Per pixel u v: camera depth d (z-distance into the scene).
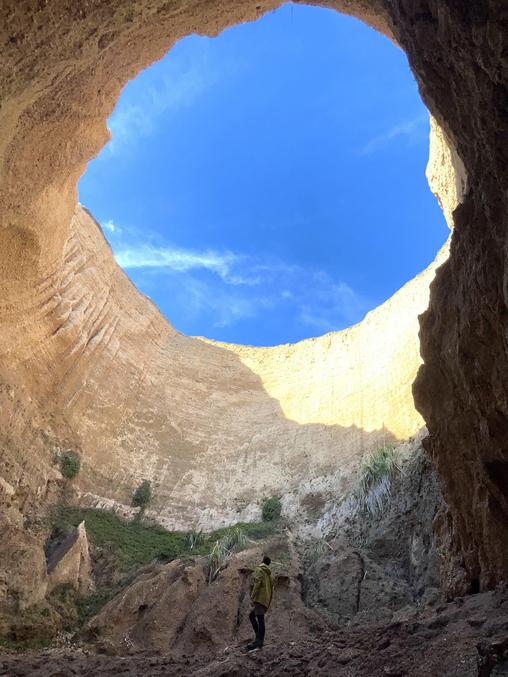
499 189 5.22
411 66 6.73
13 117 7.82
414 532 11.93
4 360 14.66
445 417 7.88
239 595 10.98
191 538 14.94
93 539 14.05
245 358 25.45
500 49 4.20
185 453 20.14
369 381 20.17
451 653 4.54
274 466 19.45
